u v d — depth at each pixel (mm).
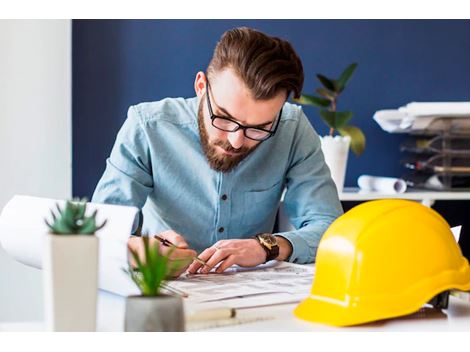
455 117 2721
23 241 1387
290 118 1898
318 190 1890
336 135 2979
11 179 2629
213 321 1023
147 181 1850
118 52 2842
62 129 2658
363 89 3008
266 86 1473
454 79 3043
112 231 1179
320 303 1081
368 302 1039
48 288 845
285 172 1913
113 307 1159
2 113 2617
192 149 1837
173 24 2877
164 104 1875
